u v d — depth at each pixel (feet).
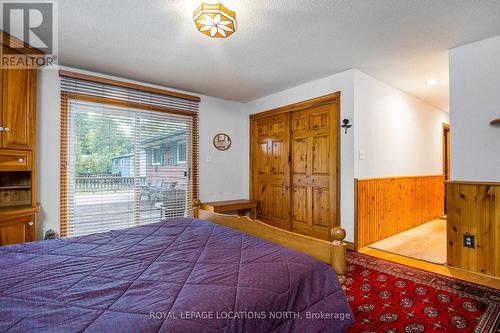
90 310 2.59
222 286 3.04
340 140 10.79
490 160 7.84
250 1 6.07
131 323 2.36
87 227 10.05
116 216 10.75
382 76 11.24
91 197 10.17
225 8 5.95
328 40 8.02
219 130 14.37
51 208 9.21
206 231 5.53
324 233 11.43
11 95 7.52
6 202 8.23
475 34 7.68
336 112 10.93
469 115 8.25
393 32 7.57
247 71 10.54
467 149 8.27
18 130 7.70
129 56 9.00
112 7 6.25
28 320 2.42
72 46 8.23
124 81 11.10
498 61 7.75
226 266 3.62
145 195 11.58
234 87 12.59
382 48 8.60
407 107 13.51
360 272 8.15
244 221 5.77
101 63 9.57
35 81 8.30
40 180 9.00
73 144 9.80
